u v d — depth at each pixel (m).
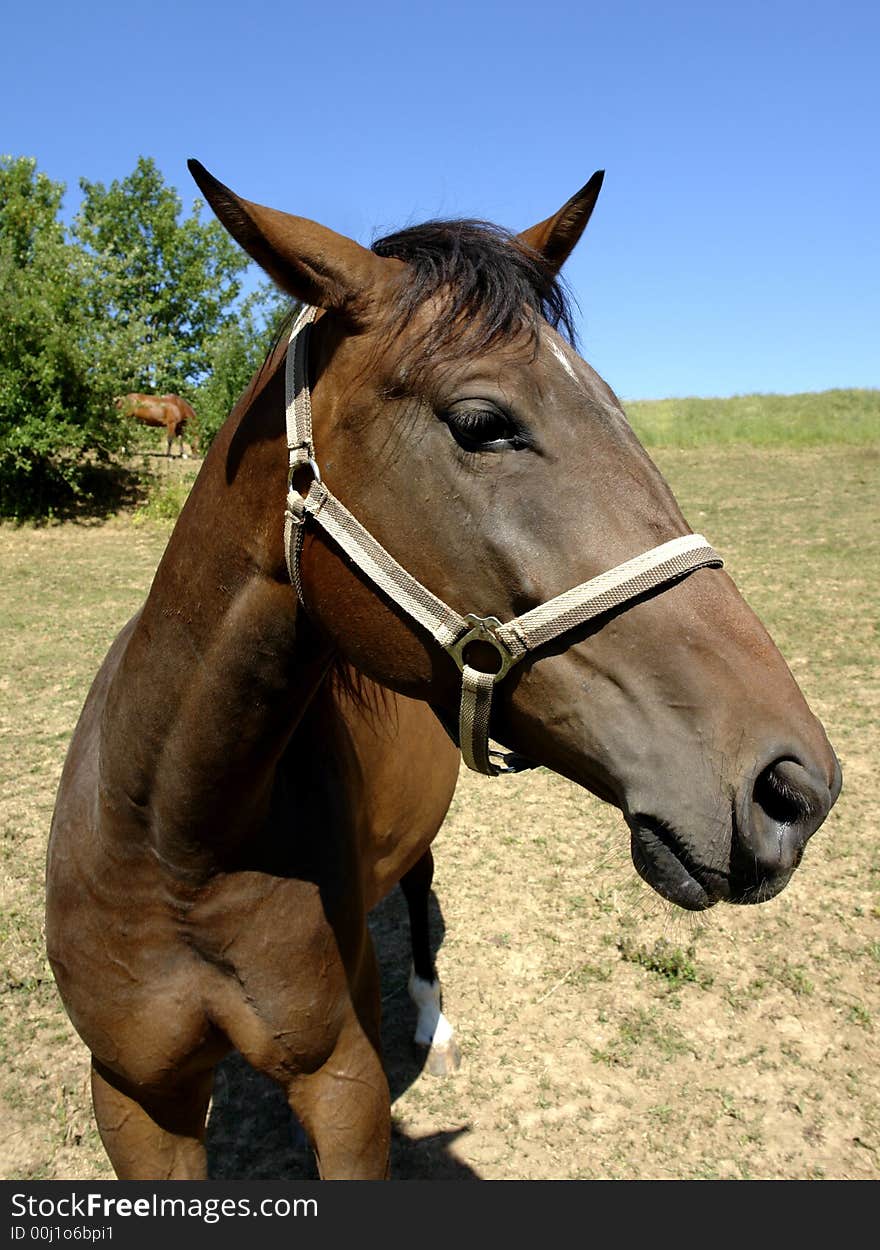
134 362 14.00
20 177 19.52
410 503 1.27
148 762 1.50
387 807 2.14
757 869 1.12
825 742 1.18
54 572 10.83
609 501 1.22
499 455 1.24
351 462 1.31
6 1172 2.58
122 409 14.50
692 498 13.78
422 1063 3.02
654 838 1.18
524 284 1.31
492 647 1.25
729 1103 2.82
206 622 1.45
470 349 1.24
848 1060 2.98
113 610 8.95
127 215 27.23
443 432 1.25
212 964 1.59
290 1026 1.60
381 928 3.83
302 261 1.28
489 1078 2.96
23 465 13.16
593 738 1.22
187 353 27.39
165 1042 1.61
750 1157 2.63
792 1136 2.70
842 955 3.49
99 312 14.55
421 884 3.12
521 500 1.23
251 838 1.53
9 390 13.21
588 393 1.28
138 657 1.55
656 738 1.18
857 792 4.80
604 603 1.19
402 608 1.30
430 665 1.32
